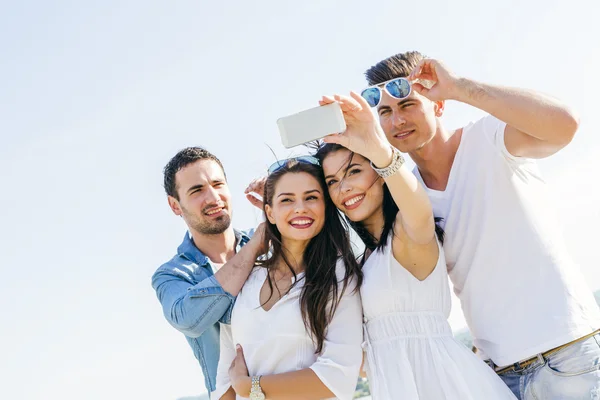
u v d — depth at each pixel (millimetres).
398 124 4223
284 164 4102
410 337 3766
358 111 3492
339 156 3986
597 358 3729
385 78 4441
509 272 3916
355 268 3980
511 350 3859
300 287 3984
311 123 3494
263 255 4258
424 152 4262
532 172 4082
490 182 4004
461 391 3609
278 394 3744
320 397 3729
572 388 3719
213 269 4727
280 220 4020
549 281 3852
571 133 3703
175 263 4699
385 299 3822
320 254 4043
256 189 4461
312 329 3844
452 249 4090
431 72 4059
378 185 3975
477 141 4105
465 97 3871
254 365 3908
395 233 3840
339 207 4020
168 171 4855
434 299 3846
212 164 4828
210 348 4535
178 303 4281
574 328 3730
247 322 3986
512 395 3725
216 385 4246
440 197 4172
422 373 3697
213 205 4707
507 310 3898
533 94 3734
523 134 3900
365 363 3977
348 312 3908
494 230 3963
